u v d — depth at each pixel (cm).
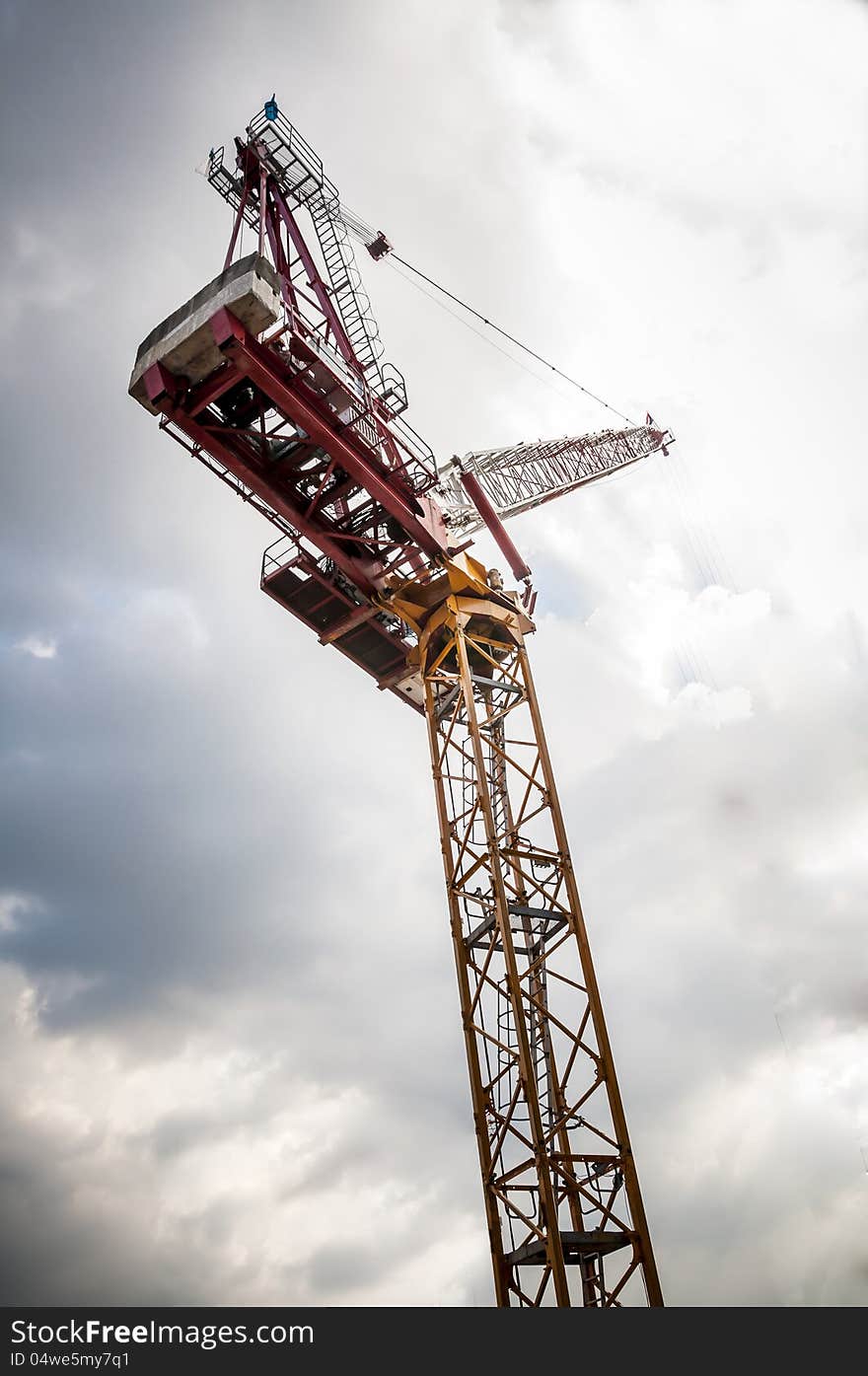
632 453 6719
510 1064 2953
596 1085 2948
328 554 3681
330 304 3909
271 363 3262
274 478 3547
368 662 4194
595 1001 3062
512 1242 2883
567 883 3275
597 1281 2827
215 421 3400
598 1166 2855
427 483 3591
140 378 3266
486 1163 2877
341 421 3391
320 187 4197
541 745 3556
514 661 3803
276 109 4144
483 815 3266
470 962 3170
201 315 3164
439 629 3816
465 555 3822
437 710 3784
